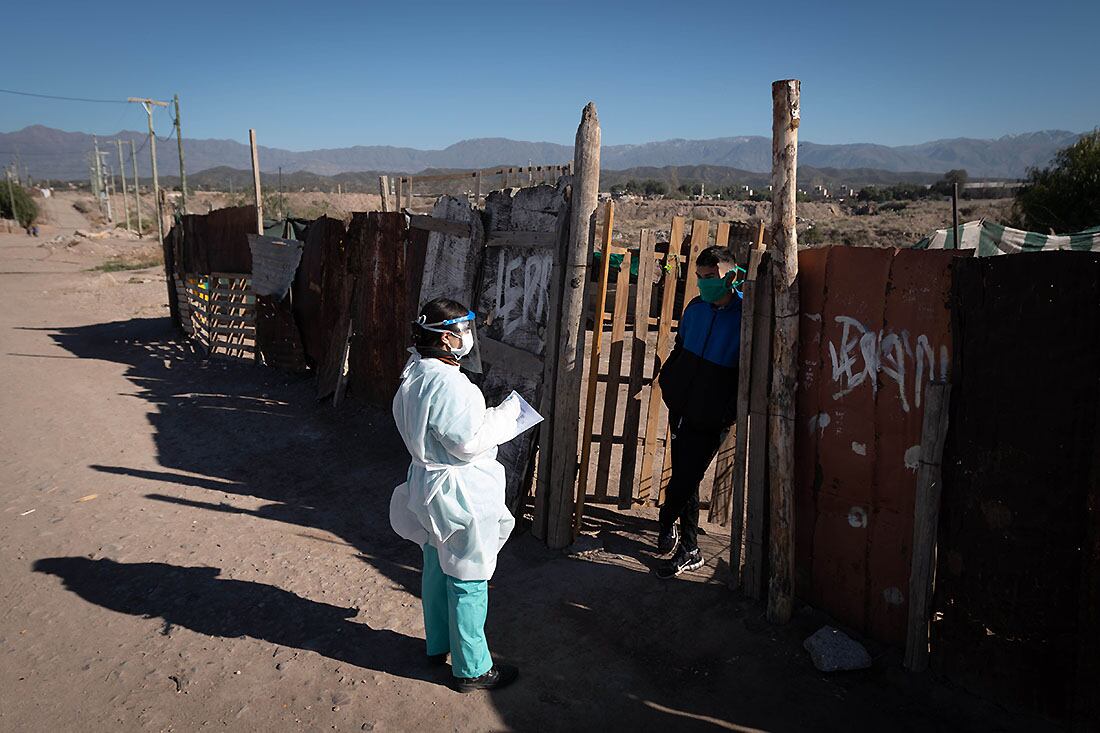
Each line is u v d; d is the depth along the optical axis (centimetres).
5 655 355
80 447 696
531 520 512
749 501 389
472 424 293
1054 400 259
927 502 306
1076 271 248
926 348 307
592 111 423
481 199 1098
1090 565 254
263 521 522
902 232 4244
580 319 445
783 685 327
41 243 5050
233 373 1032
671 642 363
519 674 338
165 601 405
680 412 411
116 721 306
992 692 295
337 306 866
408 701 318
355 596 412
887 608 339
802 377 362
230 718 307
